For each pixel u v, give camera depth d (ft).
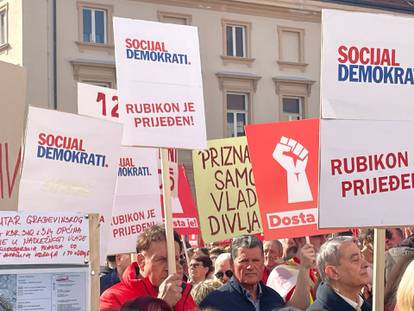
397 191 12.93
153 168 19.30
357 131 12.91
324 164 12.77
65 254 9.84
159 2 87.61
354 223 12.73
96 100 19.34
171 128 17.12
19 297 9.52
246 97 93.25
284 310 11.17
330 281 14.11
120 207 18.78
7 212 9.61
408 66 13.25
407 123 13.11
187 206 25.61
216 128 90.48
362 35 13.12
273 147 19.22
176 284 13.65
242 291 15.78
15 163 13.74
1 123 13.52
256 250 15.71
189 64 17.66
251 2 93.20
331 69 12.94
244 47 93.56
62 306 9.71
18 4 80.28
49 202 13.80
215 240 22.70
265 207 19.06
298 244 21.07
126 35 17.13
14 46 80.79
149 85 17.15
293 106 96.94
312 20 97.81
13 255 9.57
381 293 12.81
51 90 80.69
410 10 105.09
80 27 82.79
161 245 14.65
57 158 13.96
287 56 96.27
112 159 14.57
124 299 14.33
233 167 23.02
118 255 19.51
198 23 90.07
